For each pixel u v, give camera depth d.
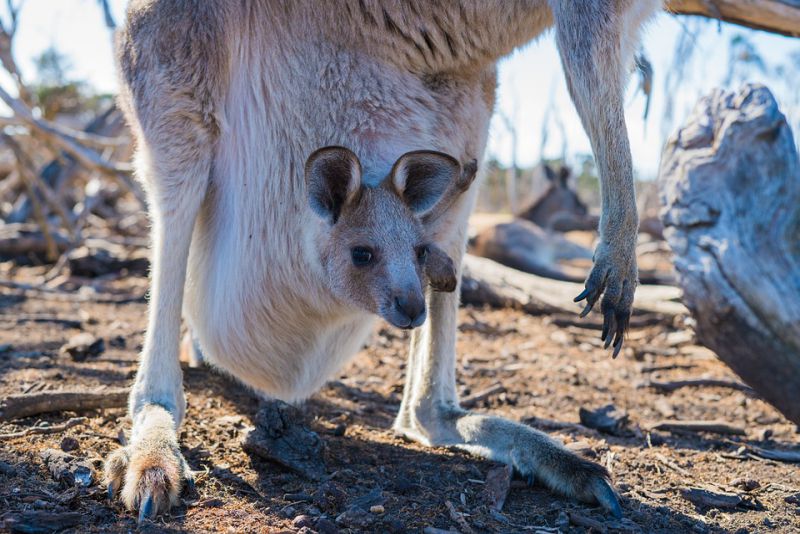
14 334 1.38
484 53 0.82
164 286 0.83
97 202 2.57
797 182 0.79
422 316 0.77
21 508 0.66
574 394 1.21
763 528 0.73
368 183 0.82
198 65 0.82
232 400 1.03
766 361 0.79
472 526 0.68
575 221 3.20
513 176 4.89
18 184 2.78
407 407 0.96
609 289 0.75
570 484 0.75
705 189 0.80
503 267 1.98
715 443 1.00
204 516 0.67
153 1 0.84
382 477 0.79
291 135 0.82
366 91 0.80
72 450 0.80
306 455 0.79
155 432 0.75
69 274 2.04
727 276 0.78
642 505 0.76
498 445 0.83
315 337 0.88
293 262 0.84
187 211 0.84
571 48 0.73
